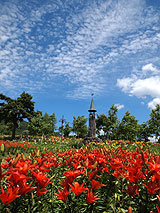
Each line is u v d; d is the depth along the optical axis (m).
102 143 14.73
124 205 2.08
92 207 1.83
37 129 27.22
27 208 1.82
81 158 2.90
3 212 1.43
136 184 1.92
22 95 38.78
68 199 1.87
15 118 35.44
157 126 31.03
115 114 44.03
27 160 2.56
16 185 1.64
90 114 44.41
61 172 2.96
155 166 1.84
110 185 2.46
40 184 1.80
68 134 37.56
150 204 1.88
